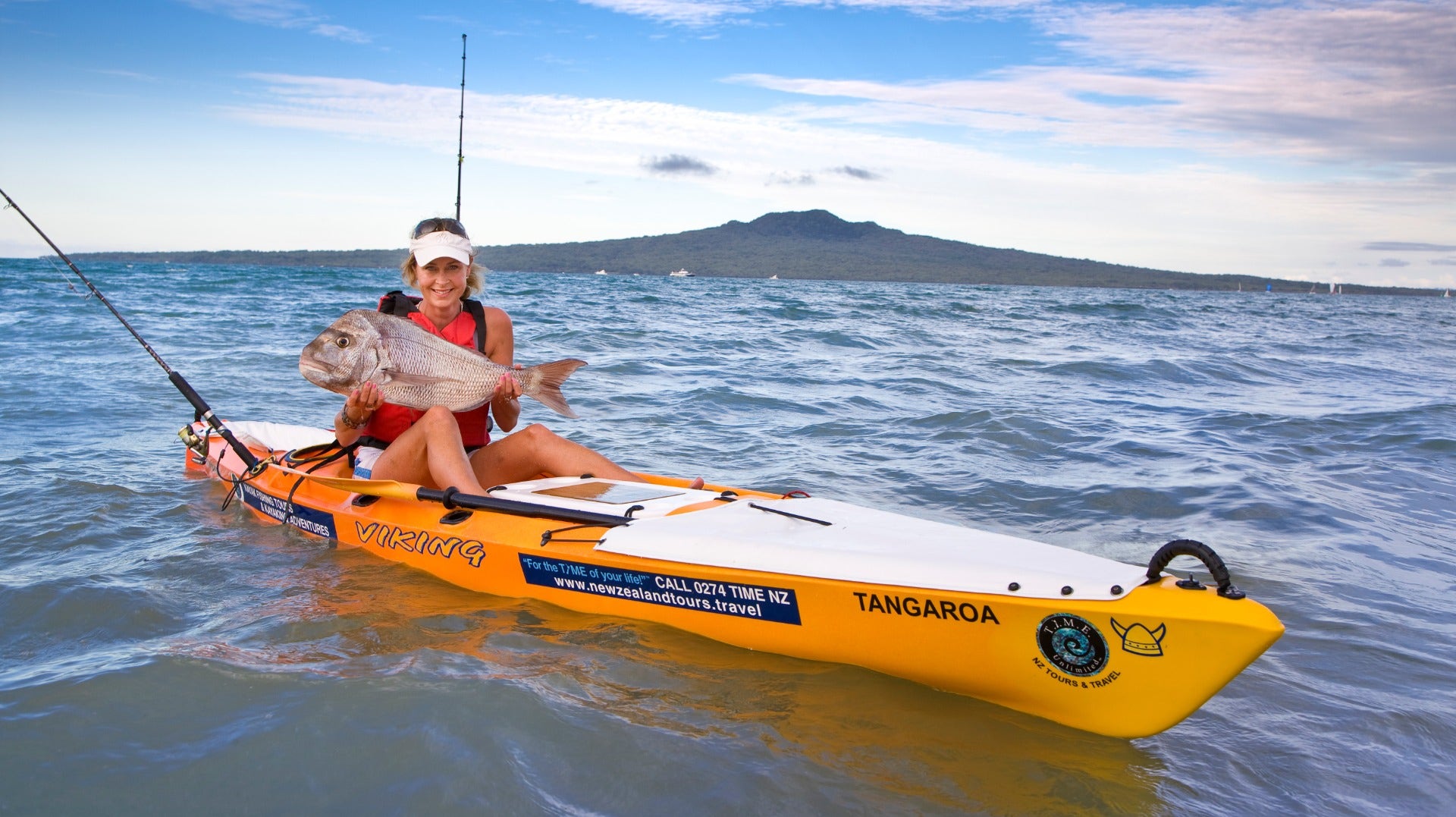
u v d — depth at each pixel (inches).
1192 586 99.5
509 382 157.4
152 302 861.8
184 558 163.8
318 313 763.4
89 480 211.0
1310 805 97.4
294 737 100.8
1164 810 94.9
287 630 131.6
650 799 92.0
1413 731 113.2
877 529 130.6
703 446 273.1
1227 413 355.9
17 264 2422.5
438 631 131.9
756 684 117.2
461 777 94.3
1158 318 1146.0
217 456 214.2
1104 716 104.7
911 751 103.4
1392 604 155.5
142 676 114.3
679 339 597.6
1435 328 1294.3
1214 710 117.5
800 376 434.9
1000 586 107.2
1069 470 251.9
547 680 115.3
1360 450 291.4
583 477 165.2
